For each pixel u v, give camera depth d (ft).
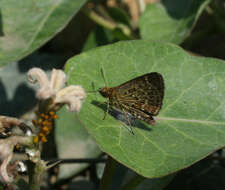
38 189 0.71
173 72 0.82
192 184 0.92
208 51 1.21
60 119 0.99
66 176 0.97
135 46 0.82
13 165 0.69
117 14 1.14
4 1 0.90
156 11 1.02
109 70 0.81
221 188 0.92
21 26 0.88
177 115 0.79
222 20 1.12
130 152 0.73
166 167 0.73
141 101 0.77
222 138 0.77
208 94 0.80
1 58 0.82
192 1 1.00
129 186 0.81
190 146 0.76
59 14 0.89
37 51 1.12
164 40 0.96
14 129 0.88
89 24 1.19
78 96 0.69
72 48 1.19
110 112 0.78
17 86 1.08
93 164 1.01
